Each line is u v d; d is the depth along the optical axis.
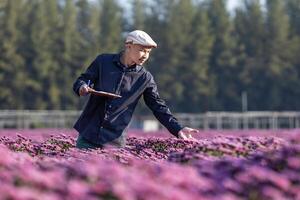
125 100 10.17
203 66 89.25
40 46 84.75
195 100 89.38
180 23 89.50
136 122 65.12
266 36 92.44
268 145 8.99
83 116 10.30
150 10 93.25
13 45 83.88
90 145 10.20
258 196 6.11
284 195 6.12
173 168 6.50
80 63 87.25
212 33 92.25
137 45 9.92
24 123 66.19
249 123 69.81
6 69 83.50
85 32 90.00
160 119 10.25
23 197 5.09
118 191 5.38
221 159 7.41
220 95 91.31
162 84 87.94
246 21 93.50
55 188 5.61
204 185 6.01
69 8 87.75
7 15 84.19
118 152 9.19
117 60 10.17
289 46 92.25
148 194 5.39
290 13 99.38
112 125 10.16
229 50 91.50
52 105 85.38
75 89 9.92
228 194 6.04
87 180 6.02
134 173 6.25
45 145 11.13
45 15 86.75
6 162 6.57
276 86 91.25
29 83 83.81
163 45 88.75
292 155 7.39
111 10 89.62
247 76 91.12
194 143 9.95
